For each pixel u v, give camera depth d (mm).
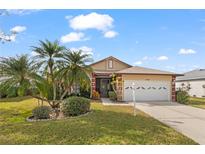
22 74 13641
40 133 8805
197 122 12047
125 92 23859
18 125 10438
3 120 12727
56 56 15273
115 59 28625
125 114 13953
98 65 28328
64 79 15555
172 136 8844
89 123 10500
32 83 13914
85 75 15703
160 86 24328
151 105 19688
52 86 15914
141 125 10430
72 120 11289
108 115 13055
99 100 23969
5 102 21297
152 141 8031
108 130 9211
